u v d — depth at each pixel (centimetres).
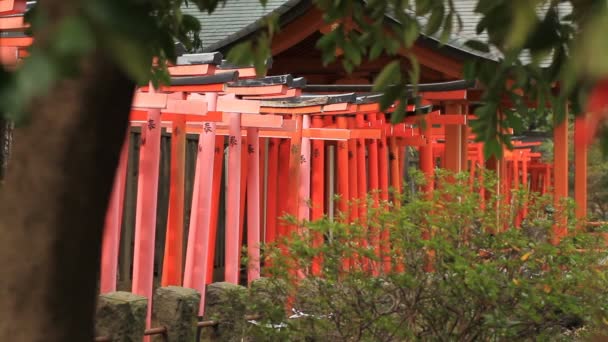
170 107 1211
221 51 2138
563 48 554
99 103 374
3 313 393
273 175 1703
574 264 1016
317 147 1780
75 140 378
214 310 1220
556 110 607
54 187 382
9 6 1034
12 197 388
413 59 573
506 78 652
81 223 391
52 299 393
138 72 249
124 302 1040
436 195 1044
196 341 1178
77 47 247
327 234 1020
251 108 1310
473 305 988
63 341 398
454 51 1988
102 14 246
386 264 1101
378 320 971
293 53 2394
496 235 1023
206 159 1322
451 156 2180
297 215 1644
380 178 2061
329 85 2303
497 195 1090
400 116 646
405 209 1020
